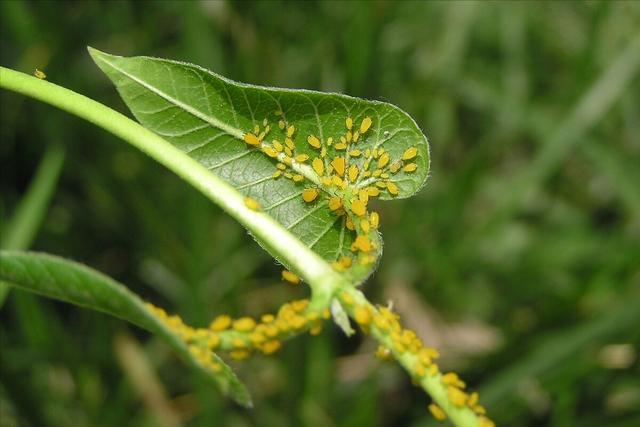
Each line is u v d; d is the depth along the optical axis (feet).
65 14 1.12
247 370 1.05
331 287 0.55
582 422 0.96
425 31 1.25
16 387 0.94
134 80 0.58
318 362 1.02
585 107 1.16
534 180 1.15
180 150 0.58
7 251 0.51
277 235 0.56
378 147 0.59
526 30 1.31
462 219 1.22
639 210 1.15
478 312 1.14
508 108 1.26
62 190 1.12
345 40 1.14
